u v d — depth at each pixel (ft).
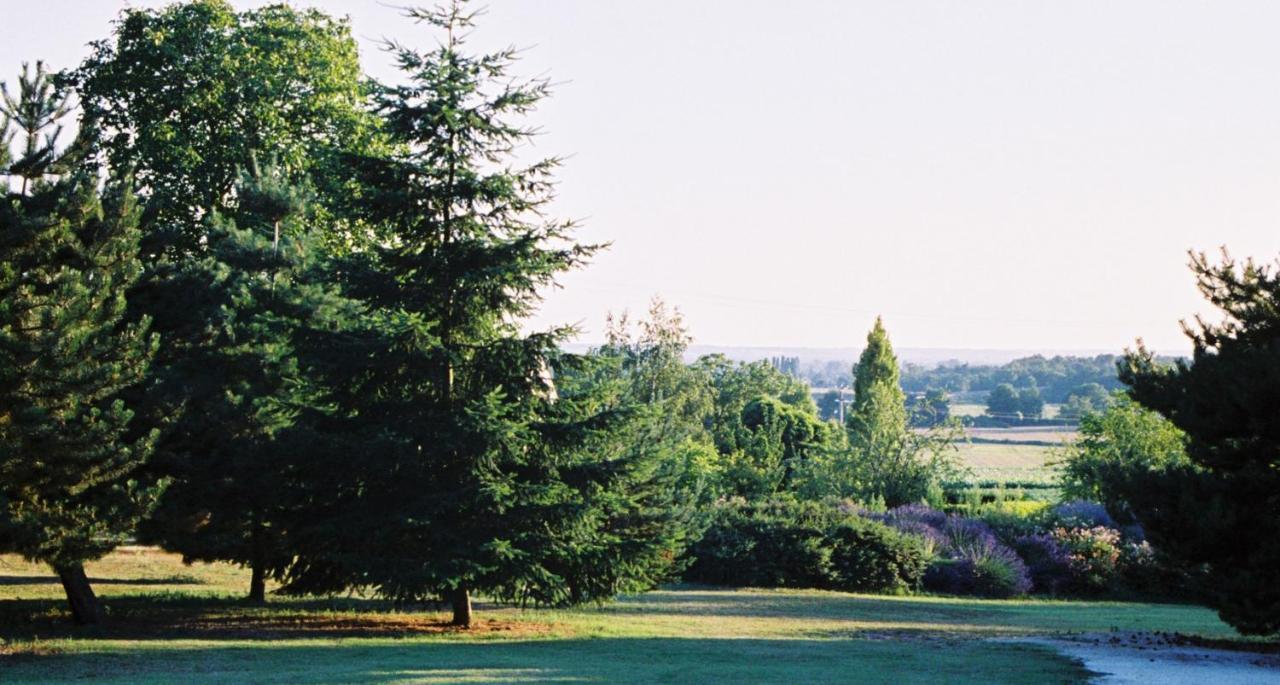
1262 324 61.62
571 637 64.34
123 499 59.11
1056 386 547.49
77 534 57.00
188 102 119.44
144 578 97.25
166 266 77.61
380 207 65.62
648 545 68.33
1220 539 58.54
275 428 73.77
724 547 105.91
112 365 56.80
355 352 63.57
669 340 210.79
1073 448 148.46
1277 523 57.77
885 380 200.34
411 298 65.98
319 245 96.12
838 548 106.83
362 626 67.87
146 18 122.83
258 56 122.11
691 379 213.46
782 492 150.00
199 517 73.87
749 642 62.75
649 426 72.33
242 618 71.05
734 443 173.68
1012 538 118.62
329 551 63.98
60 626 65.46
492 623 70.95
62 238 60.08
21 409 54.34
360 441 62.49
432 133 65.21
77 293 57.00
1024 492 177.37
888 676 47.50
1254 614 57.67
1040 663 53.01
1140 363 65.10
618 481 67.00
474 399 65.87
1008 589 107.24
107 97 121.80
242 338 77.51
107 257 61.21
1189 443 62.54
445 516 63.77
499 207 65.92
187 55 121.29
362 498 64.39
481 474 63.62
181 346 77.15
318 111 123.95
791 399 274.16
